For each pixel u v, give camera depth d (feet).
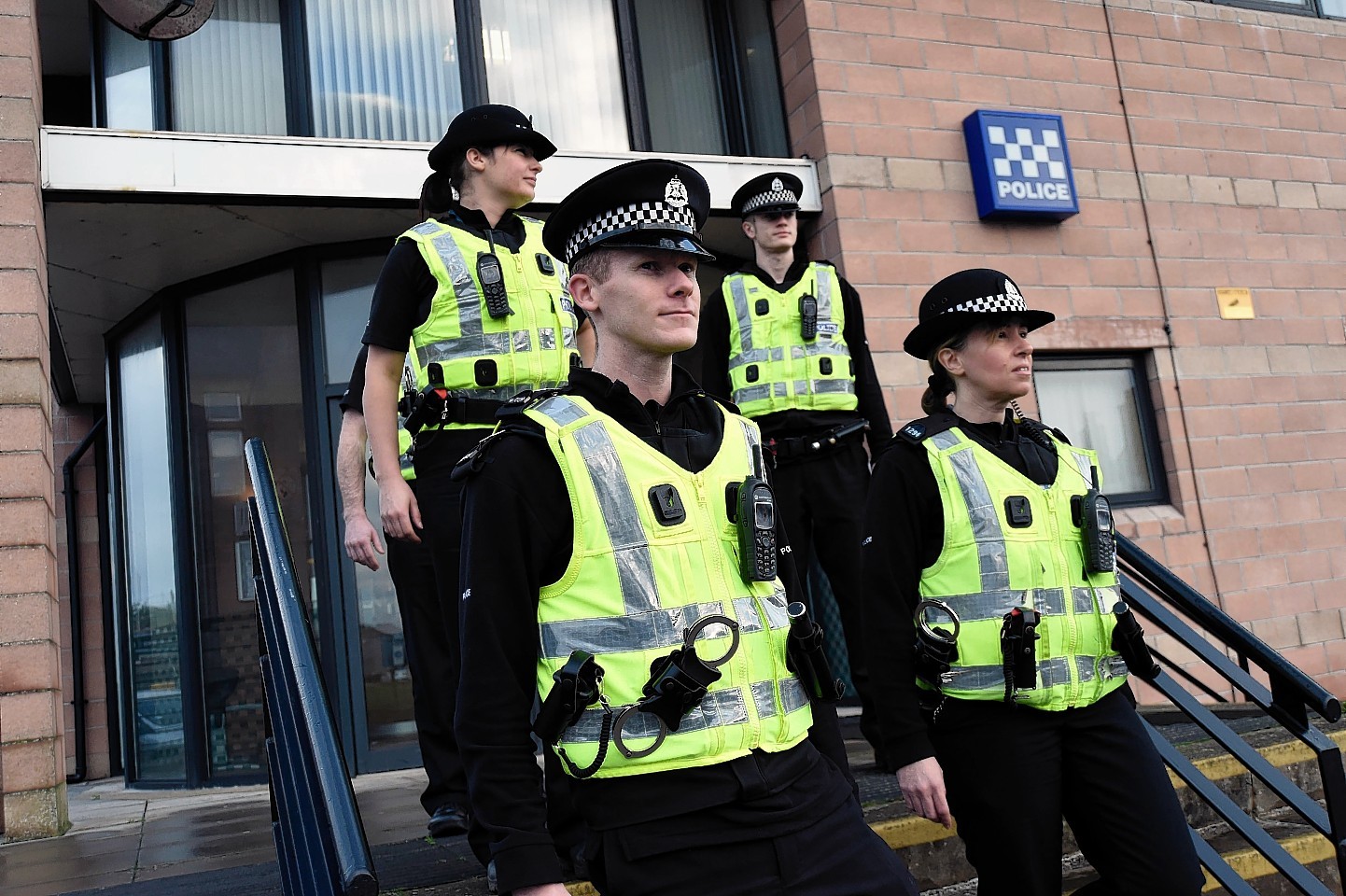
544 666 4.66
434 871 8.03
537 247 8.75
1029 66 20.22
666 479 4.89
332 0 18.28
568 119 18.97
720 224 18.65
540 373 8.32
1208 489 20.02
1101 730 6.84
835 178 18.35
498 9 18.86
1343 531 20.85
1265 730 12.69
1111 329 19.84
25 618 13.53
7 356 13.92
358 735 17.38
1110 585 7.15
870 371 11.99
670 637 4.64
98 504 24.88
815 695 5.00
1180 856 6.39
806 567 11.46
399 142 16.63
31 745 13.32
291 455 18.37
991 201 18.92
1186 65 21.57
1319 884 7.97
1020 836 6.63
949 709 6.94
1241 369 20.79
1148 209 20.62
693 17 20.49
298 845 6.63
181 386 19.11
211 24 17.90
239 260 18.63
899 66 19.24
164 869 10.06
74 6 18.83
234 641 18.43
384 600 18.03
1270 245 21.53
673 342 5.06
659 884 4.43
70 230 16.52
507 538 4.65
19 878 10.12
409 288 8.22
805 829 4.60
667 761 4.50
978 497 6.99
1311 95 22.62
